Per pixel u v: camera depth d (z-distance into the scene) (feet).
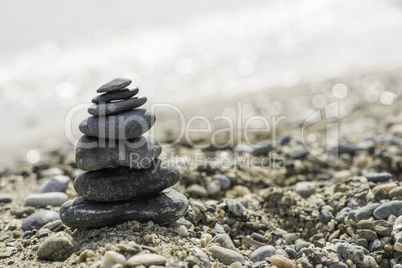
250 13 11.80
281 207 3.65
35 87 8.00
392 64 8.46
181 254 3.04
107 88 3.17
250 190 4.02
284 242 3.42
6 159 5.45
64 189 3.99
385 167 4.16
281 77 8.18
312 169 4.23
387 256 3.20
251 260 3.24
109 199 3.21
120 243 3.08
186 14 11.84
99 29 10.80
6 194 4.07
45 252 3.13
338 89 7.35
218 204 3.60
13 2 11.63
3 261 3.20
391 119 5.20
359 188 3.63
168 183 3.26
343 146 4.45
